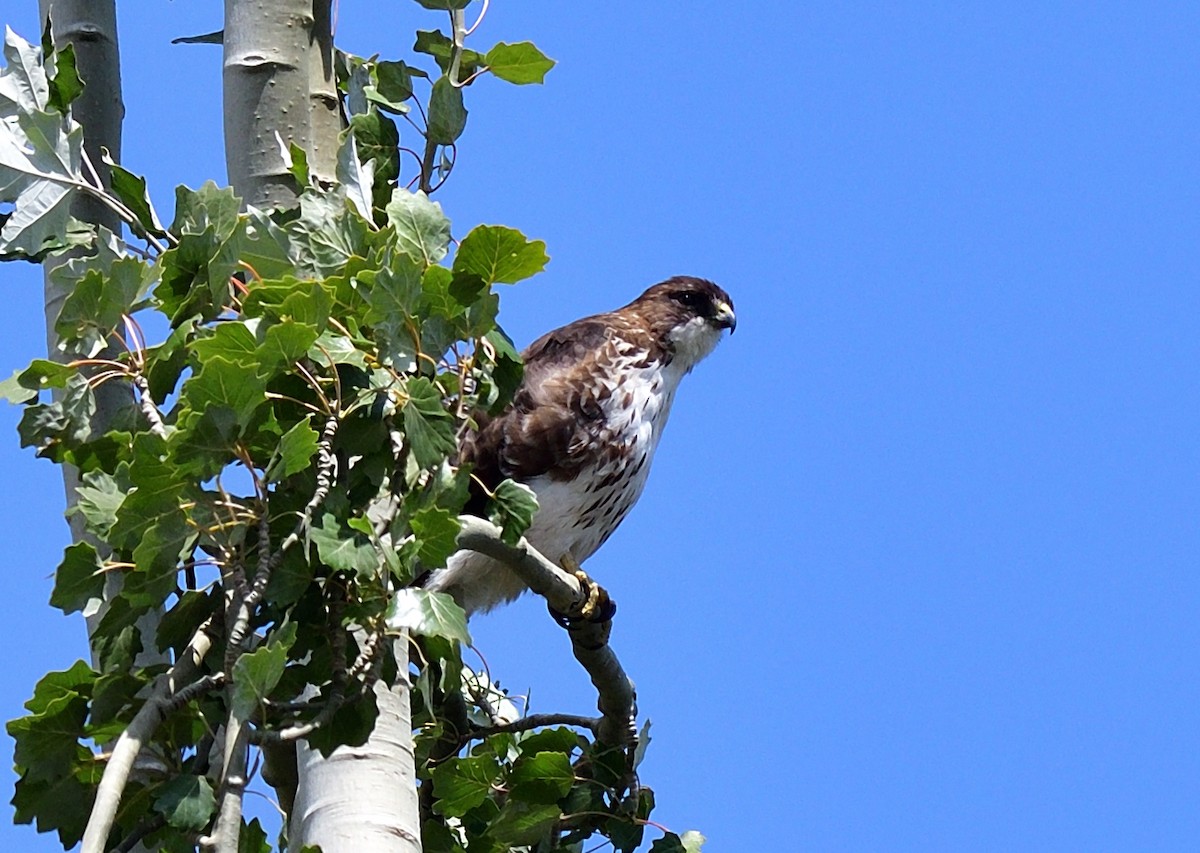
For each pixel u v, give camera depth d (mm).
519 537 8297
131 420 8109
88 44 11352
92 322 7844
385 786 7648
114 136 11359
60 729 7648
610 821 10859
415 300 7789
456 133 11000
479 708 11703
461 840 11156
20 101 9320
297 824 7664
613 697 10633
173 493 7152
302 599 7457
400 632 7469
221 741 7383
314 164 10242
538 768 10750
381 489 7676
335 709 7238
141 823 7660
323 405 7625
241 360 7328
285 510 7438
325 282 7914
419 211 8281
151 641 9125
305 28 10383
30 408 7957
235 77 10242
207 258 8008
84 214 10273
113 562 7629
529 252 7898
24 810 7648
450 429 7629
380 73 11406
